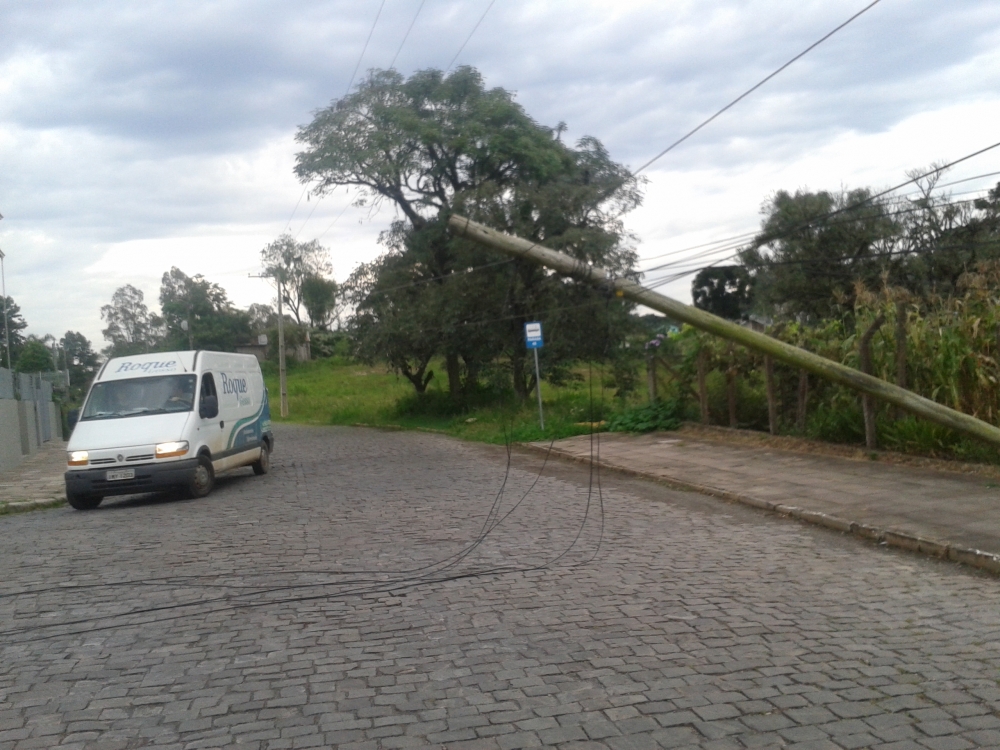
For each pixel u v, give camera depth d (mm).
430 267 31203
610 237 24734
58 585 8461
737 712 4883
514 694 5250
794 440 16734
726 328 11672
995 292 13484
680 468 15547
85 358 72375
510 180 28328
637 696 5152
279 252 70875
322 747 4590
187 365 15852
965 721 4707
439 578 8312
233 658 6105
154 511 13562
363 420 36812
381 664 5883
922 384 14016
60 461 24766
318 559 9297
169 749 4613
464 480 16047
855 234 21641
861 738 4516
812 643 6098
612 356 26828
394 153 28641
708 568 8516
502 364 29953
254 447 17875
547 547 9680
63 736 4816
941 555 8820
